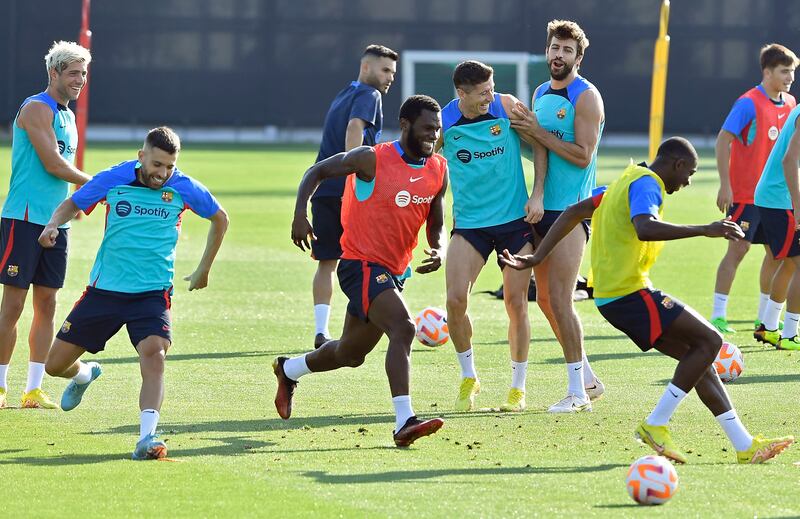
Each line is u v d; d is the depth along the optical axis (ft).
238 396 101.09
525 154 102.83
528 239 97.30
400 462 77.36
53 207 96.78
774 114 135.95
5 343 95.81
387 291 84.33
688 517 63.98
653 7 599.98
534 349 125.59
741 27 597.52
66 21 583.99
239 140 599.98
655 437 78.69
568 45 97.91
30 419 91.15
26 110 95.45
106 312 82.28
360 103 125.80
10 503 66.33
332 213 125.49
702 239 242.37
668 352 80.79
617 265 80.74
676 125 605.73
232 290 166.30
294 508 65.57
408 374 82.58
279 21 596.29
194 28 592.19
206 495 68.33
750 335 135.85
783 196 124.36
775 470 75.56
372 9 600.39
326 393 102.94
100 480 71.72
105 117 590.96
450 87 606.14
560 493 69.00
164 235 83.41
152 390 79.56
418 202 85.25
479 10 602.85
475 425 90.27
